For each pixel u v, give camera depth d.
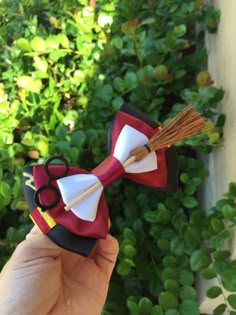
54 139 0.48
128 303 0.40
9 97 0.56
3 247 0.46
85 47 0.56
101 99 0.49
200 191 0.51
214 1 0.55
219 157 0.45
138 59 0.53
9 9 0.66
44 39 0.57
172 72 0.52
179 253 0.41
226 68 0.46
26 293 0.27
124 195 0.48
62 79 0.55
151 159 0.27
